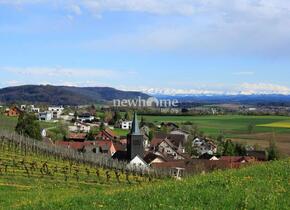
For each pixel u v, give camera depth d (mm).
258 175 30031
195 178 32531
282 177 28641
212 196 24219
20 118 169500
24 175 75188
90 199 27656
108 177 83875
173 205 23141
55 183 72438
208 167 124625
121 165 107938
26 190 54156
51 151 114250
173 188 27953
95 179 83625
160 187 29219
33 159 99188
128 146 142750
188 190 26547
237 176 30078
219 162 127125
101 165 107812
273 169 31844
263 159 161750
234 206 22031
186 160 137250
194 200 23891
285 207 21312
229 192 24859
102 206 25000
